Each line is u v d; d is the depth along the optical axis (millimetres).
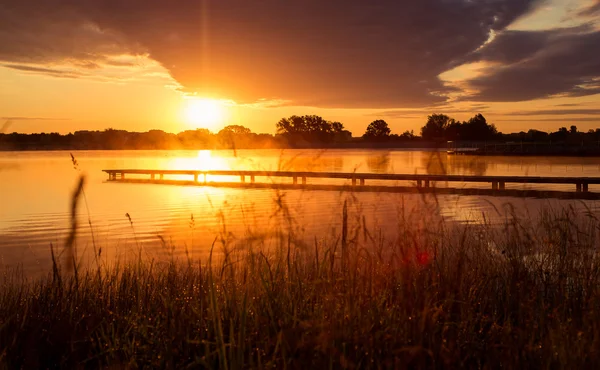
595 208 12062
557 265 3715
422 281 2947
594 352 2176
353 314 2420
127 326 2973
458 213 11219
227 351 2480
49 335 2916
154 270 5434
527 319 2699
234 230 7863
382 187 19266
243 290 3133
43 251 8289
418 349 2047
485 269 3844
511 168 31484
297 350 2326
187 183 24625
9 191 19984
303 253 4301
